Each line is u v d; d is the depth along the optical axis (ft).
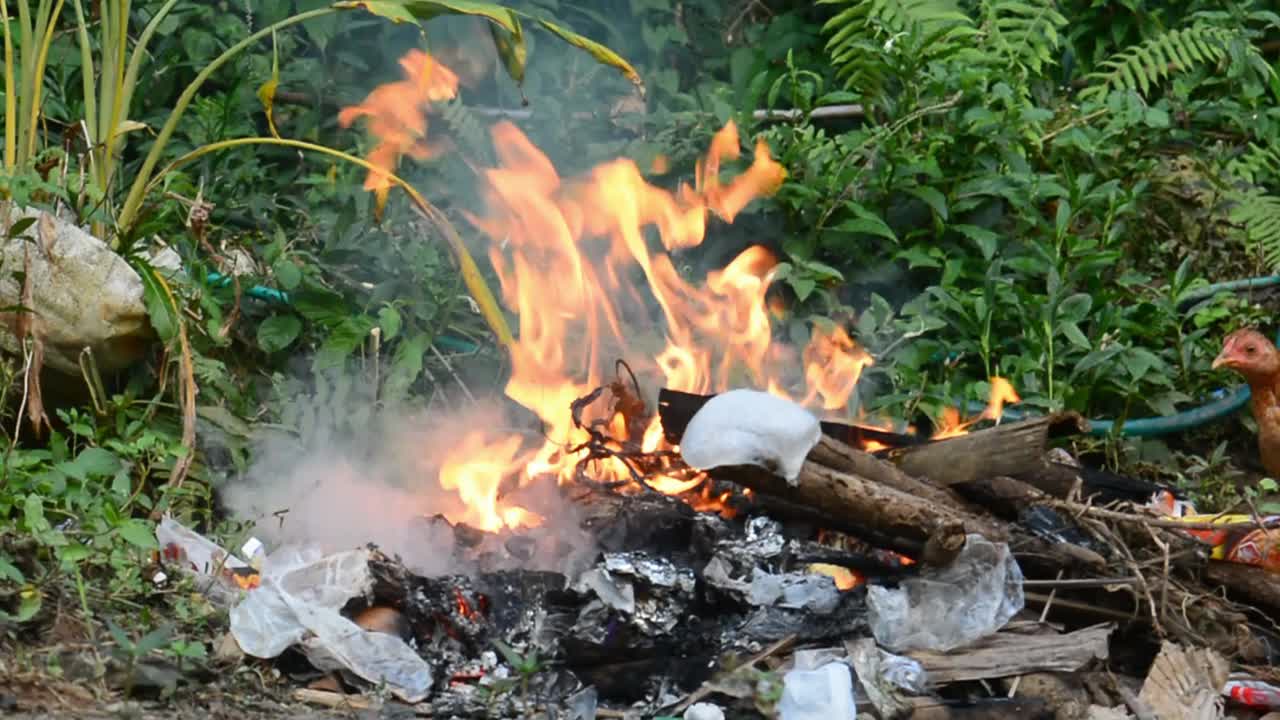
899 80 30.91
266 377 25.04
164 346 21.94
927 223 29.66
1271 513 21.22
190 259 24.09
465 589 19.25
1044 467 21.66
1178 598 19.89
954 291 28.12
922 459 20.74
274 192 29.22
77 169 24.73
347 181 28.78
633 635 18.71
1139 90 36.14
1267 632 20.16
